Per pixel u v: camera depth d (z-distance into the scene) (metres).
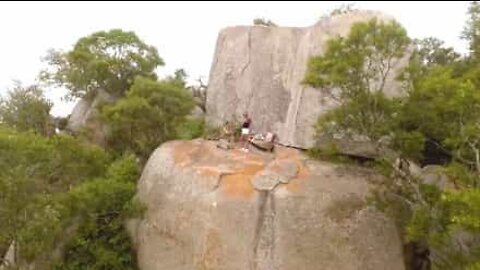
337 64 22.83
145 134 39.06
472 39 25.41
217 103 37.47
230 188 25.86
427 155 28.34
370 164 27.34
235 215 25.28
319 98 30.33
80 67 45.28
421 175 25.75
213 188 25.98
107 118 38.97
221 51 38.66
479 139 21.84
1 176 22.95
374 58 23.58
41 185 24.27
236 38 38.22
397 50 23.33
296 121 31.00
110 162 35.56
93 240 29.23
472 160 22.69
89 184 27.52
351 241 25.23
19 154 23.20
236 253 24.80
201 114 43.03
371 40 23.03
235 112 36.22
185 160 28.30
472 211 19.30
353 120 24.09
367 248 25.28
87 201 26.94
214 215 25.30
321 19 34.50
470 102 20.88
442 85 21.36
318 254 24.88
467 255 21.84
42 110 43.75
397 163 24.73
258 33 37.59
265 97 35.25
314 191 25.86
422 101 23.23
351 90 23.56
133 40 45.91
